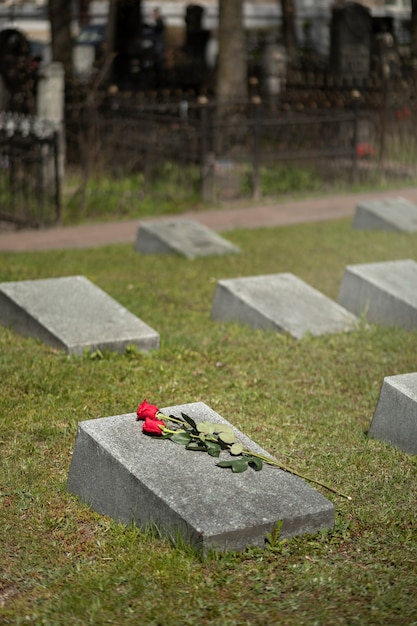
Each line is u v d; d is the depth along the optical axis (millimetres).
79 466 5203
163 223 12773
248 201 16609
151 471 4816
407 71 21531
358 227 13961
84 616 4070
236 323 8734
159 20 32875
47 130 16734
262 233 13711
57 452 5832
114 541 4703
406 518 4980
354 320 8688
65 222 14984
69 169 17656
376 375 7371
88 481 5129
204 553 4406
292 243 12906
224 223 14750
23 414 6434
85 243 13398
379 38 22953
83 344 7543
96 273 11031
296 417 6438
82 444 5172
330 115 18297
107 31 26484
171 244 12094
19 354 7559
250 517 4531
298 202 16562
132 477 4785
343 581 4340
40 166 14523
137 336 7762
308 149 18438
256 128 16828
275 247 12625
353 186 17797
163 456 4977
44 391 6867
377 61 22484
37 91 17359
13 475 5480
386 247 12508
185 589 4270
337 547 4660
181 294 10039
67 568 4484
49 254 12289
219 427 5152
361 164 18844
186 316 9133
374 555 4605
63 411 6480
